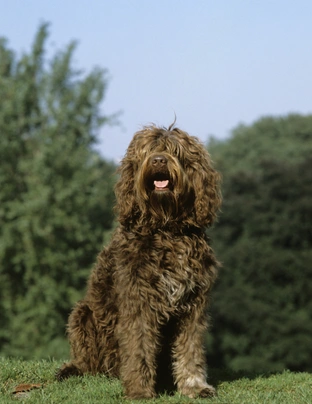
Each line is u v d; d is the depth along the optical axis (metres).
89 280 8.00
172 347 7.35
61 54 31.44
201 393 7.02
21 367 8.26
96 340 7.78
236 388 7.71
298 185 37.94
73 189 28.28
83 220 29.59
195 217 7.15
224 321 36.44
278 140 63.12
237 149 63.47
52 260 28.03
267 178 39.41
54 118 30.80
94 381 7.56
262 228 37.81
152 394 6.98
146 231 7.05
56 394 7.11
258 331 35.94
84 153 29.67
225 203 39.28
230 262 37.12
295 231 37.06
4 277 28.98
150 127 7.40
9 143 29.69
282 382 8.04
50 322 27.77
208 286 7.15
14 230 28.42
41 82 31.44
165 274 6.96
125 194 7.19
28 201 28.05
